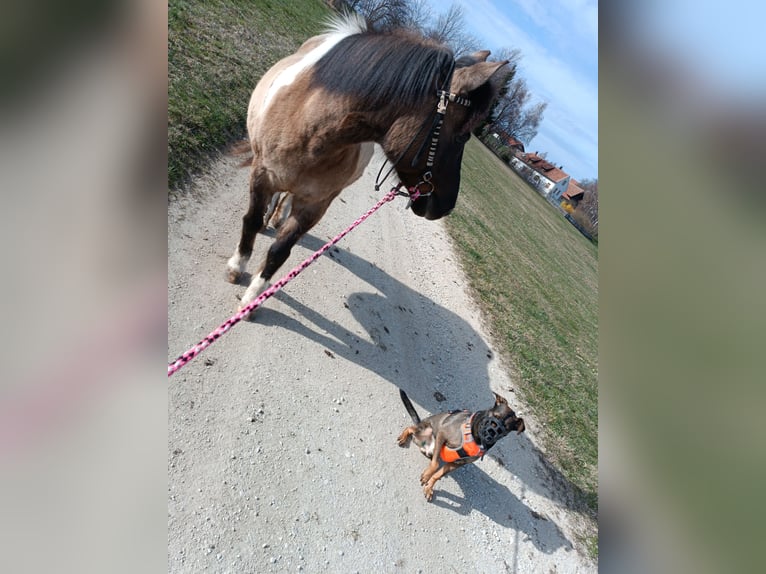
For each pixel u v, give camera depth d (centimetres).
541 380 646
